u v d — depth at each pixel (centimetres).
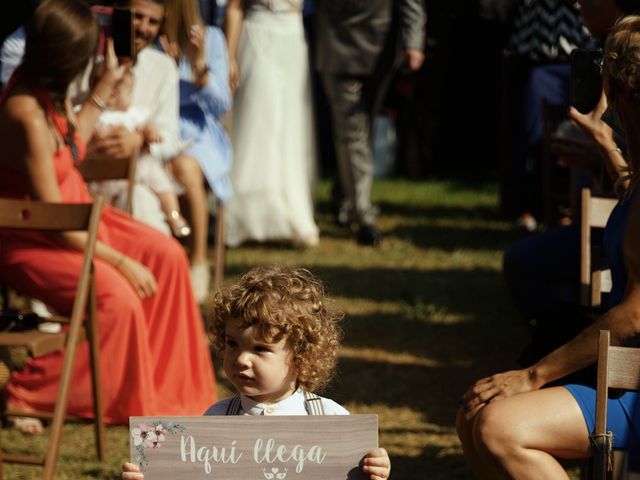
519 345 745
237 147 1027
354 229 1153
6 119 534
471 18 1447
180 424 319
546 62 1017
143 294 573
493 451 364
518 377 379
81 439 567
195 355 596
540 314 429
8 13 1103
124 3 652
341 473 317
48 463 479
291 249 1048
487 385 382
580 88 457
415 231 1160
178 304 592
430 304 852
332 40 1032
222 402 352
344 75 1037
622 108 374
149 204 726
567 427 363
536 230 1136
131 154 639
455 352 729
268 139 1027
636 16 375
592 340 367
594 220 497
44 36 529
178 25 777
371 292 890
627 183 435
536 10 970
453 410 613
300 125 1042
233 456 318
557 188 894
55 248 557
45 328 654
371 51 1025
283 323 325
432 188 1467
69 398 568
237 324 329
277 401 340
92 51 539
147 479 319
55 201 538
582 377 384
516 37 986
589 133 462
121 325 559
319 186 1447
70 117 564
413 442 561
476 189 1461
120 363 562
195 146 813
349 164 1066
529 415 364
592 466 372
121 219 607
